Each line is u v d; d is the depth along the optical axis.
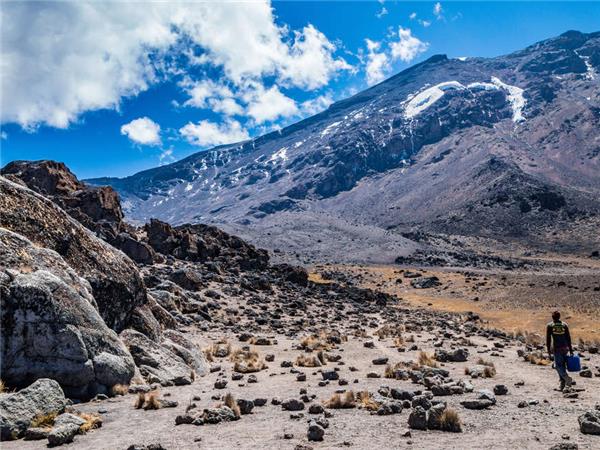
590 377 19.92
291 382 19.78
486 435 10.91
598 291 84.81
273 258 187.12
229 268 74.38
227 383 19.50
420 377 19.03
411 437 10.87
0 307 14.91
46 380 13.16
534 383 18.70
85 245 20.94
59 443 10.91
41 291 15.73
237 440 10.98
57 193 69.56
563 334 17.02
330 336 35.97
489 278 131.62
